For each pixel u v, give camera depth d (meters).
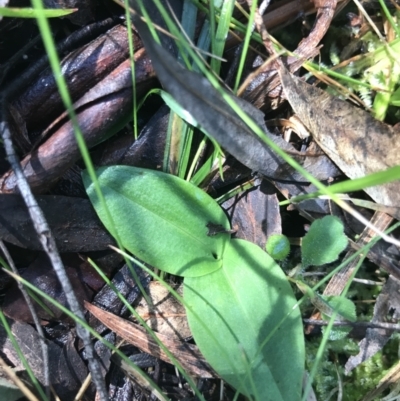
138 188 0.17
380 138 0.17
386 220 0.18
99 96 0.16
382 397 0.18
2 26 0.16
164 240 0.17
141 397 0.18
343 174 0.18
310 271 0.19
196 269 0.17
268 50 0.17
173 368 0.19
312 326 0.19
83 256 0.18
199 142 0.18
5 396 0.17
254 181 0.18
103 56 0.16
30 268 0.18
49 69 0.16
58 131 0.16
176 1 0.16
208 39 0.17
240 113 0.12
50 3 0.16
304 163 0.17
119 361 0.18
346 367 0.18
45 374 0.17
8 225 0.16
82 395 0.18
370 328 0.18
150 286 0.18
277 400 0.16
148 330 0.16
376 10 0.19
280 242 0.17
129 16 0.14
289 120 0.18
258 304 0.17
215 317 0.17
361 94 0.19
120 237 0.17
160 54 0.13
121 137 0.18
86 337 0.15
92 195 0.16
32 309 0.16
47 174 0.16
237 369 0.16
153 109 0.18
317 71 0.18
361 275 0.19
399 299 0.18
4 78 0.17
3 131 0.15
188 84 0.13
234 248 0.18
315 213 0.18
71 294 0.14
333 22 0.19
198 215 0.17
